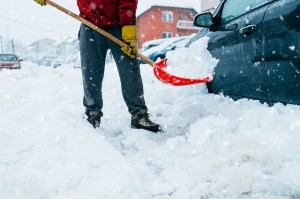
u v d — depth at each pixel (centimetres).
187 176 181
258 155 182
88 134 236
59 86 523
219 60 319
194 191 166
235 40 281
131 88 280
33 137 240
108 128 299
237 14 307
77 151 206
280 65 218
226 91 331
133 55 272
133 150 239
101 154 200
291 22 201
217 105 313
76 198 156
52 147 216
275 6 228
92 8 273
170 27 4144
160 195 167
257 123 233
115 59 282
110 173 177
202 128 243
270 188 161
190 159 200
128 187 164
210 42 346
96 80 283
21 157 212
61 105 353
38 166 191
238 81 291
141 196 159
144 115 283
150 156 220
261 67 243
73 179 172
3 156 215
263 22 235
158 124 284
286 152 184
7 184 174
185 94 388
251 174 169
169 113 348
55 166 189
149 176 188
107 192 160
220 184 168
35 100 388
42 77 662
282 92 228
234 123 251
